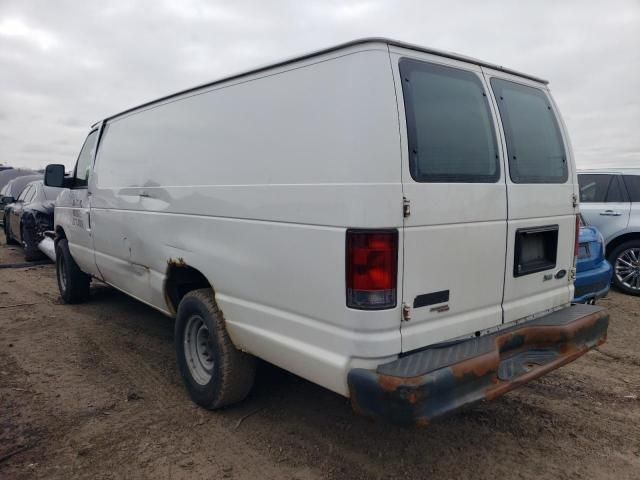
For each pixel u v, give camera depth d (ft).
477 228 9.71
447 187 9.08
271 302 10.01
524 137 11.16
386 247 8.22
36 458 10.62
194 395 12.73
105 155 17.54
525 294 11.05
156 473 10.08
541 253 11.69
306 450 10.79
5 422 12.09
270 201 9.83
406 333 8.66
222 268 11.23
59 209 22.62
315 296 9.01
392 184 8.25
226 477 9.93
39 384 14.21
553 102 12.43
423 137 8.88
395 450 10.75
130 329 19.12
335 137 8.61
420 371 8.11
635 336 17.71
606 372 14.71
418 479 9.76
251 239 10.35
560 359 10.41
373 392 8.12
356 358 8.45
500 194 10.21
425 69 9.25
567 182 12.22
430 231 8.84
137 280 15.55
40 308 22.27
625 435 11.29
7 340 17.94
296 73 9.53
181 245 12.66
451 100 9.60
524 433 11.40
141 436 11.43
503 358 10.16
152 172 14.06
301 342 9.41
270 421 12.01
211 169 11.55
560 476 9.85
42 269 32.17
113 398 13.33
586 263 17.47
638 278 23.43
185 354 12.99
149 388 13.94
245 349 11.12
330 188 8.62
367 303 8.27
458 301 9.49
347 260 8.37
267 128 10.03
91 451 10.84
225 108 11.24
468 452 10.66
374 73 8.43
